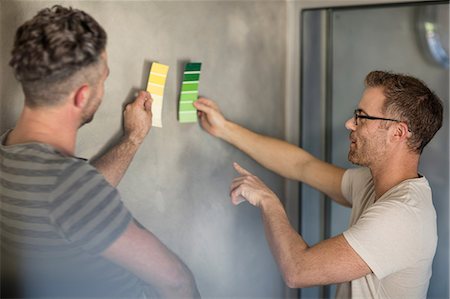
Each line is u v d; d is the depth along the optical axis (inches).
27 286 56.0
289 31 105.3
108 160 74.3
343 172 86.7
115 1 75.1
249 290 102.6
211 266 94.1
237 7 93.8
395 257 68.3
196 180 89.9
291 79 106.3
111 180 74.1
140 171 81.0
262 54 99.9
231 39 93.2
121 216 54.8
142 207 81.7
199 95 88.7
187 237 89.3
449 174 92.0
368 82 77.9
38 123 55.0
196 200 90.2
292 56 105.7
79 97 54.9
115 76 75.9
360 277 69.5
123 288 60.4
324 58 102.1
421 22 91.5
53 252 53.6
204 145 91.0
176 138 85.8
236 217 98.4
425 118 73.5
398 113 73.5
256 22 97.9
